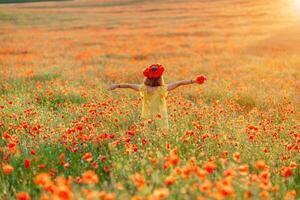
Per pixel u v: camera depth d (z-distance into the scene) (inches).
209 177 194.7
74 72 735.7
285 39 1350.9
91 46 1301.7
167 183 151.6
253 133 275.1
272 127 318.7
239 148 254.1
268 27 1724.9
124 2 3326.8
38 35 1641.2
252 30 1644.9
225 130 305.1
